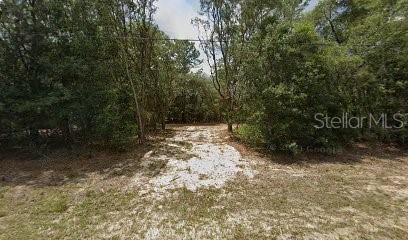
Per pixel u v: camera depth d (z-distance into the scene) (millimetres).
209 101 20188
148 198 5070
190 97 20062
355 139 9859
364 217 4273
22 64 8094
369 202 4863
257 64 8398
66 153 8086
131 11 8969
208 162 7527
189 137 11750
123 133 8680
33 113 7652
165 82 14352
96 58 8578
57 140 8695
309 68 7973
